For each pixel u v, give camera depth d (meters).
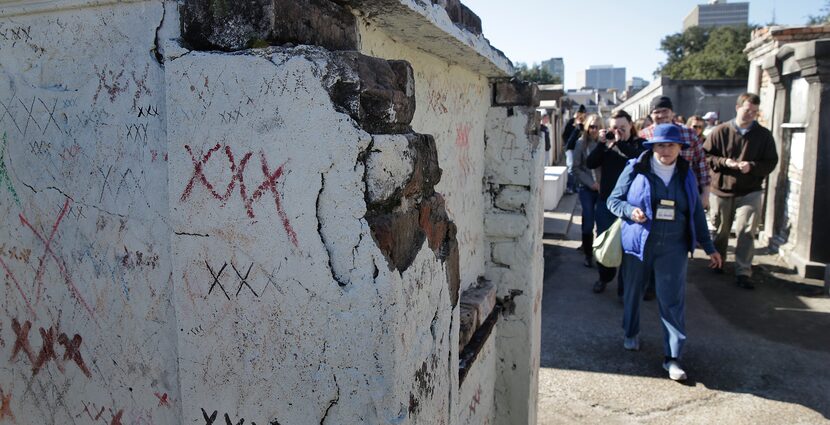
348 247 1.28
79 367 1.60
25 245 1.59
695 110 18.41
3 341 1.68
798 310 5.73
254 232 1.33
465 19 2.27
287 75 1.25
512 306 3.17
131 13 1.39
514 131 3.06
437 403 1.66
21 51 1.51
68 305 1.58
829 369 4.48
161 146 1.41
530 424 3.29
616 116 5.74
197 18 1.32
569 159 13.55
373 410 1.31
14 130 1.55
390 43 1.95
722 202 6.64
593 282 6.79
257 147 1.30
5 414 1.72
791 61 7.18
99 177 1.48
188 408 1.45
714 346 4.93
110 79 1.43
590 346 4.95
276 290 1.33
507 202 3.11
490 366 3.08
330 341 1.31
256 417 1.39
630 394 4.15
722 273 6.99
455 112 2.62
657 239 4.30
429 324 1.58
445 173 2.52
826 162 6.62
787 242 7.54
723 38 40.16
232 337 1.38
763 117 9.51
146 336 1.50
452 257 1.77
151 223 1.45
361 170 1.26
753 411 3.91
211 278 1.37
